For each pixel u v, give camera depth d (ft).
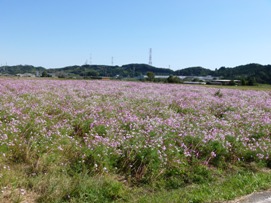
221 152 31.01
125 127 37.47
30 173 23.17
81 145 29.86
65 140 30.35
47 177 22.00
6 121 36.99
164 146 29.04
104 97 69.41
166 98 72.02
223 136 34.14
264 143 34.40
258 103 73.61
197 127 39.29
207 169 26.81
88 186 21.07
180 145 31.89
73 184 21.11
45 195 19.52
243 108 61.11
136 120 40.11
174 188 23.61
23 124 34.01
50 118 40.04
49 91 74.84
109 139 30.37
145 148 28.07
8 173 22.17
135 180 24.23
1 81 106.83
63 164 24.98
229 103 69.10
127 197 21.06
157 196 21.25
